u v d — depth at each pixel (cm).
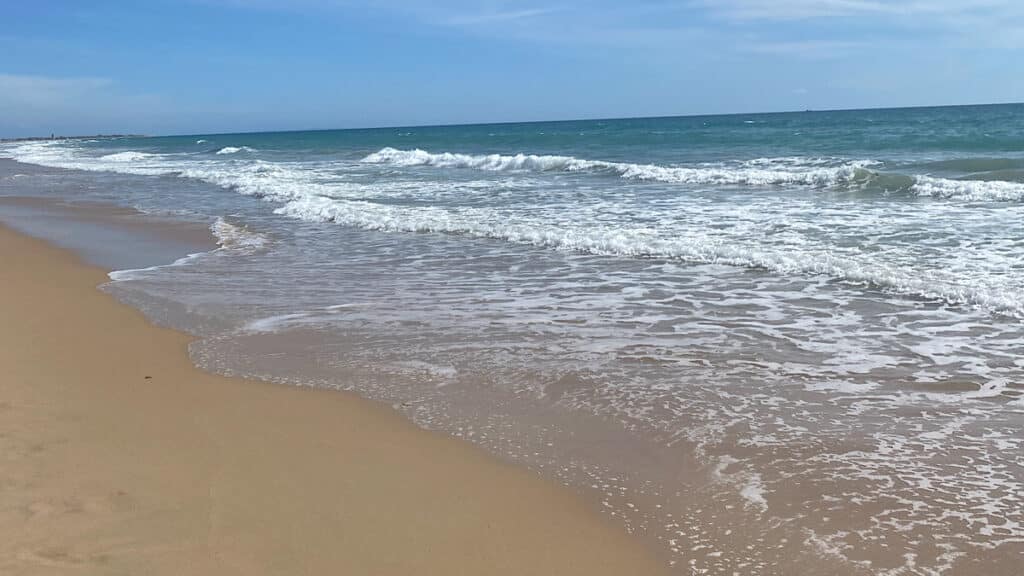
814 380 508
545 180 2034
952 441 408
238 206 1683
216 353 600
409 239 1164
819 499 351
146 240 1231
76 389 506
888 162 2058
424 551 311
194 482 367
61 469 375
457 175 2319
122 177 2742
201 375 545
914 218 1137
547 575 296
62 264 1019
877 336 601
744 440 418
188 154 4950
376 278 887
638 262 927
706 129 5409
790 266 848
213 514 335
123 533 314
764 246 960
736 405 468
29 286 866
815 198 1425
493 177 2194
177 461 392
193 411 470
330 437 432
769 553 309
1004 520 328
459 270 921
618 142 4078
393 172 2567
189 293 820
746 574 296
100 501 342
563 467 394
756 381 509
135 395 497
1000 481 362
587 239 1041
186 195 1980
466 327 662
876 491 356
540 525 335
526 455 409
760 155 2727
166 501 346
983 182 1387
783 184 1694
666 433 431
